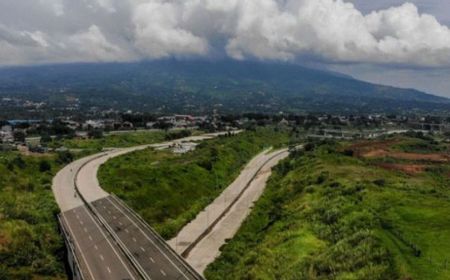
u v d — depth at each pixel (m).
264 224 115.06
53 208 115.75
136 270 78.44
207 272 85.38
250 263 84.44
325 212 95.94
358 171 141.62
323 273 69.50
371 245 72.25
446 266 64.12
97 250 88.00
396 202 94.75
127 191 137.75
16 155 184.50
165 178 151.50
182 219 118.44
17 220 98.06
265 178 177.25
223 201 141.75
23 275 79.94
